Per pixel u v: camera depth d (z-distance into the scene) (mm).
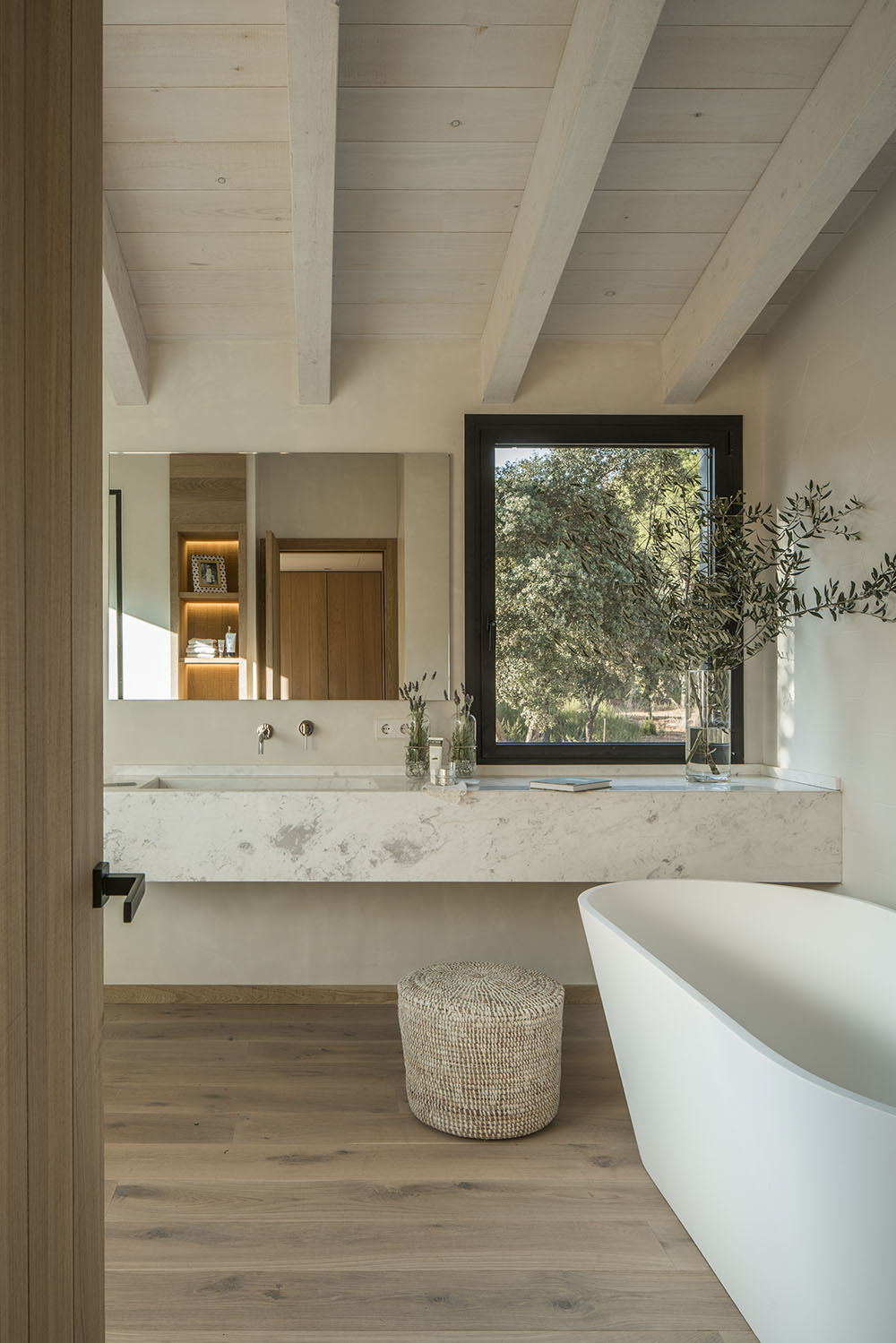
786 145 2973
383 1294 2064
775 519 3932
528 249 3117
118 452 3918
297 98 2441
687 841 3500
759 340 4035
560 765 3992
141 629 3922
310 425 3955
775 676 3996
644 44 2365
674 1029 2172
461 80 2748
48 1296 1029
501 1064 2764
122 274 3504
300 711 3941
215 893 3945
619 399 3998
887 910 2760
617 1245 2248
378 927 3961
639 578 3928
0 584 866
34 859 981
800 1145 1699
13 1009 908
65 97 1094
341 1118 2902
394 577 3963
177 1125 2844
